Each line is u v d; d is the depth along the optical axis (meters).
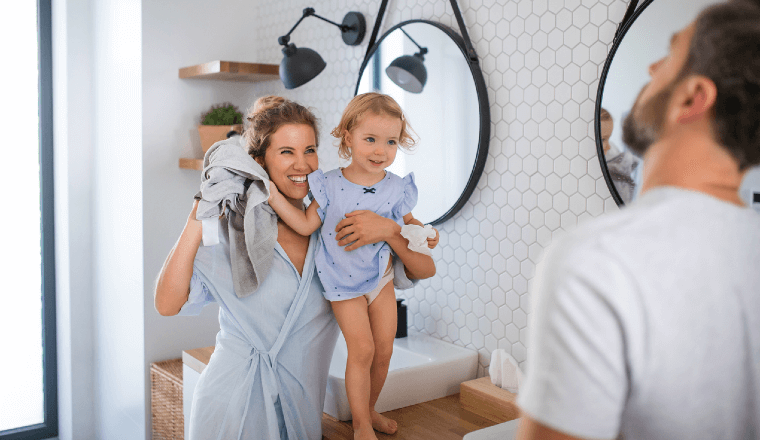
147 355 2.26
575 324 0.41
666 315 0.40
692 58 0.45
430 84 1.62
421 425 1.31
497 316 1.52
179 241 1.15
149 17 2.21
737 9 0.44
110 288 2.53
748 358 0.42
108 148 2.51
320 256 1.22
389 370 1.39
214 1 2.36
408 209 1.31
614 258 0.41
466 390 1.39
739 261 0.43
